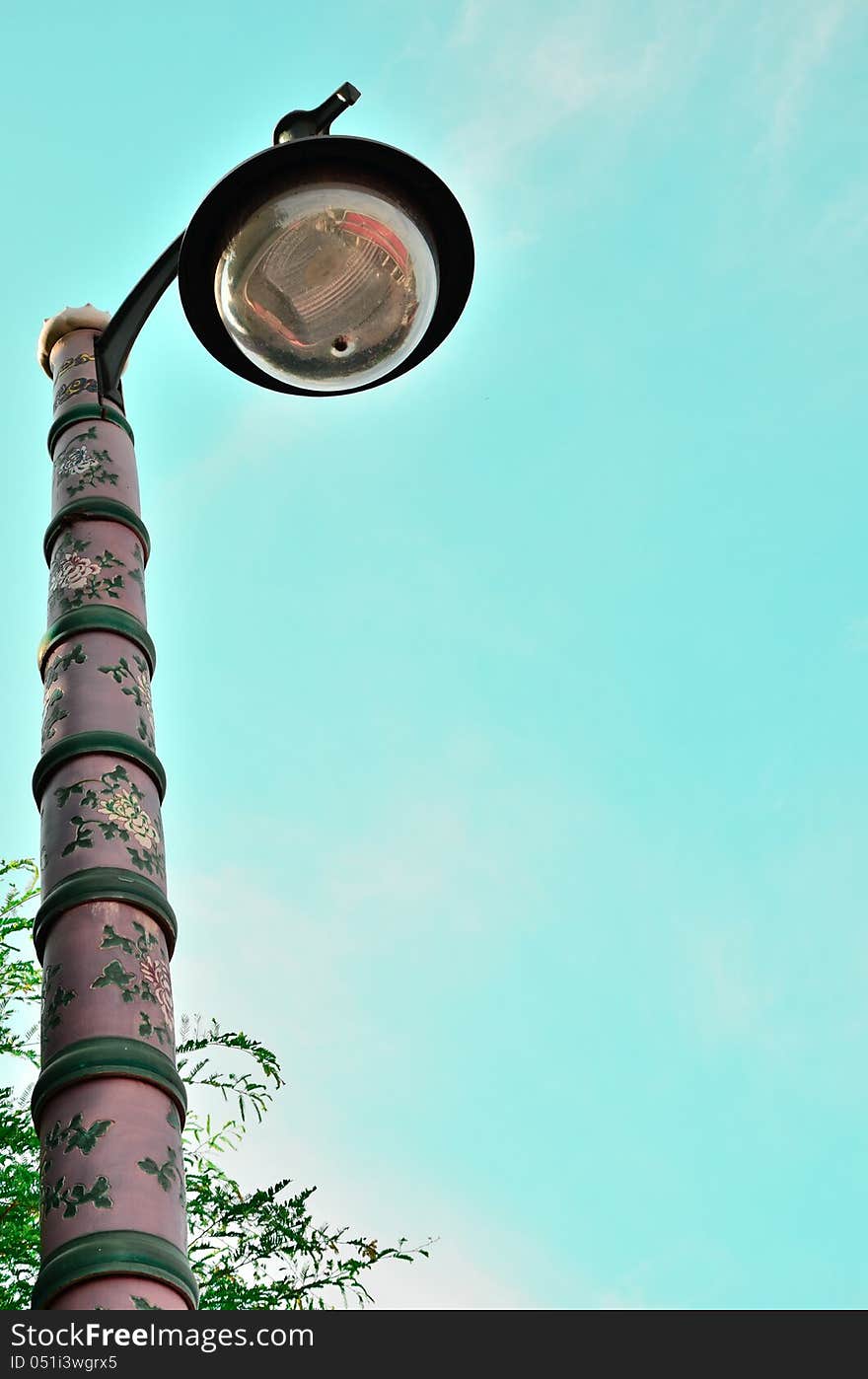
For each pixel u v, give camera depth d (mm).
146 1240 3672
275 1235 6188
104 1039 4039
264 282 4699
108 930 4297
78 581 5301
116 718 4875
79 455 5750
